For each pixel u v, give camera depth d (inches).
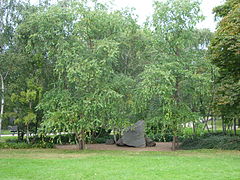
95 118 672.4
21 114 810.8
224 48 574.9
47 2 908.6
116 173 385.4
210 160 494.9
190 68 689.6
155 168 418.3
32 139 909.2
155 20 693.9
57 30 679.7
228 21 606.9
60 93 697.0
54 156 581.0
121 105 720.3
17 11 864.3
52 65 853.8
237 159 508.7
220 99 653.3
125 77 743.1
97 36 731.4
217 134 911.7
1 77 834.8
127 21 732.7
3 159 526.3
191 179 346.6
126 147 862.5
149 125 717.3
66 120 657.6
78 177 364.2
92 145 929.5
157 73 638.5
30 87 800.3
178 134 708.7
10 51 844.6
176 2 679.7
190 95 745.6
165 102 669.9
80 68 625.0
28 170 412.2
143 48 848.3
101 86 680.4
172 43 700.7
